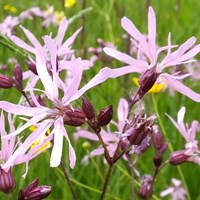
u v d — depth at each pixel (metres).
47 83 0.22
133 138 0.23
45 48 0.27
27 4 0.80
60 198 0.41
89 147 0.37
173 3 0.81
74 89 0.22
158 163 0.28
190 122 0.48
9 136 0.21
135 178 0.38
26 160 0.22
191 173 0.43
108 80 0.48
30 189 0.24
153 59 0.24
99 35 0.65
